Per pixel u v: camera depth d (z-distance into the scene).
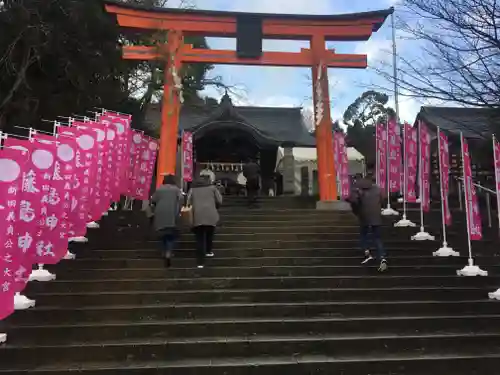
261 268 7.82
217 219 8.00
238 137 20.06
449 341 5.75
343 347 5.60
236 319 6.18
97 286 7.03
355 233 10.05
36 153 6.43
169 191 8.05
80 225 8.13
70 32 14.52
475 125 14.69
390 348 5.66
